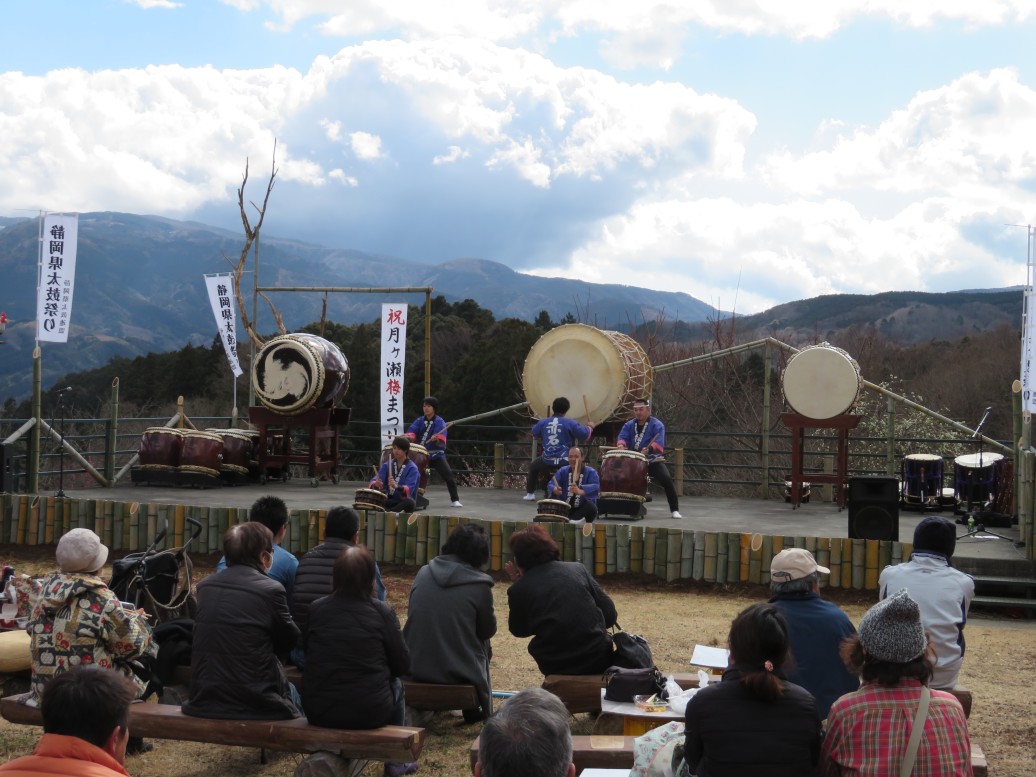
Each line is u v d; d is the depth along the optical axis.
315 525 11.84
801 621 4.81
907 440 14.13
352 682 5.07
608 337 15.41
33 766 2.97
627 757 4.75
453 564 6.13
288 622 5.37
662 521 12.55
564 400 14.20
